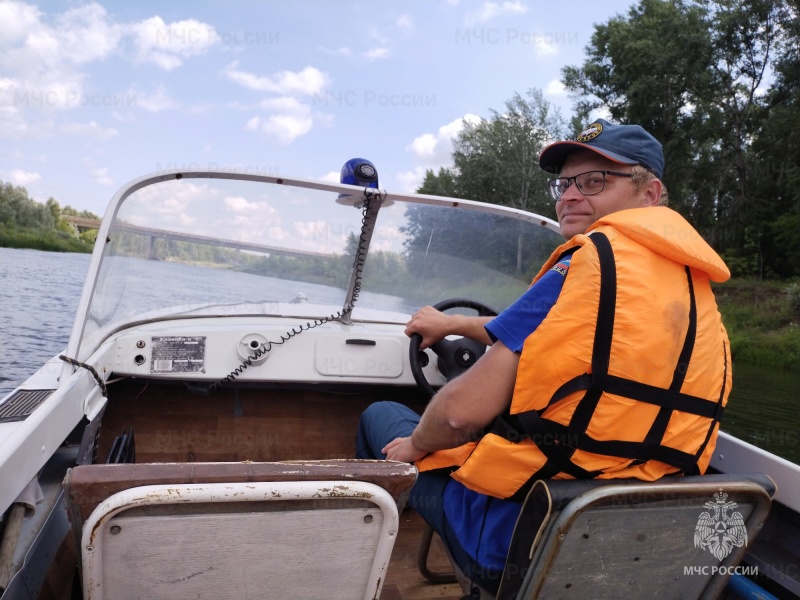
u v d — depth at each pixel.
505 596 1.14
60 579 1.32
